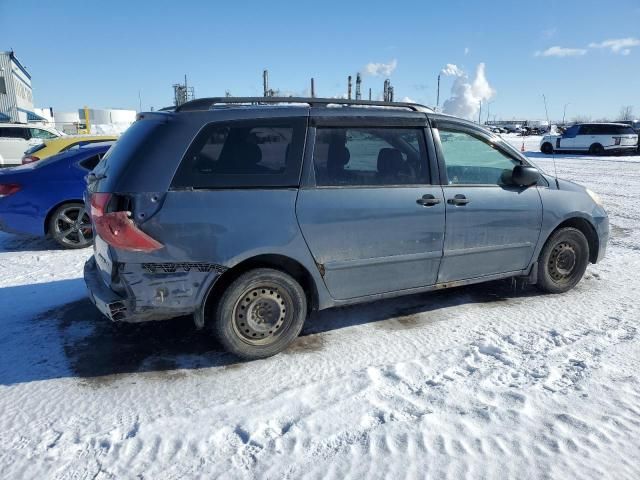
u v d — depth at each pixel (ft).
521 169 14.08
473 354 11.61
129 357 11.85
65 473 7.93
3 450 8.50
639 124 141.90
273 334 11.71
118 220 10.16
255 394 10.14
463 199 13.33
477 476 7.57
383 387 10.25
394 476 7.63
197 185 10.64
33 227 21.85
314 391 10.15
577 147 86.33
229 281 11.09
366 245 12.16
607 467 7.70
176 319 14.01
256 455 8.23
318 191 11.61
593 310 14.32
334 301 12.26
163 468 8.00
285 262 11.63
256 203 10.98
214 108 11.37
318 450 8.29
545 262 15.20
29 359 11.75
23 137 58.39
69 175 22.18
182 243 10.42
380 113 12.64
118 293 10.78
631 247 21.76
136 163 10.46
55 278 18.02
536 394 9.73
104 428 9.08
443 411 9.25
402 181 12.69
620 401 9.44
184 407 9.70
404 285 13.03
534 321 13.60
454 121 13.70
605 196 37.60
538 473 7.60
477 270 14.08
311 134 11.72
